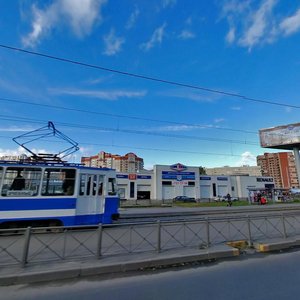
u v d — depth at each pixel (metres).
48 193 10.19
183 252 6.73
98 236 6.35
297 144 39.62
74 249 7.16
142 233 9.69
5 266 5.55
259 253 7.27
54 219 10.09
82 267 5.47
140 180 50.75
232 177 60.00
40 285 4.88
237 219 9.12
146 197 50.69
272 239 8.45
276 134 41.25
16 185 9.78
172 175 52.44
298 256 6.96
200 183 56.00
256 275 5.40
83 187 10.85
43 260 6.02
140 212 21.23
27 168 10.05
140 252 6.77
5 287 4.78
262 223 11.53
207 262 6.39
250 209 23.16
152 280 5.13
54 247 7.44
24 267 5.48
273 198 39.97
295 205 31.67
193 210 23.00
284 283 4.92
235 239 8.53
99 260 6.00
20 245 7.71
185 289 4.65
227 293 4.45
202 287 4.74
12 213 9.50
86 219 10.70
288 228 10.90
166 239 8.64
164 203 41.44
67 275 5.29
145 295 4.39
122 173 49.62
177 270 5.78
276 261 6.47
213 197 55.94
